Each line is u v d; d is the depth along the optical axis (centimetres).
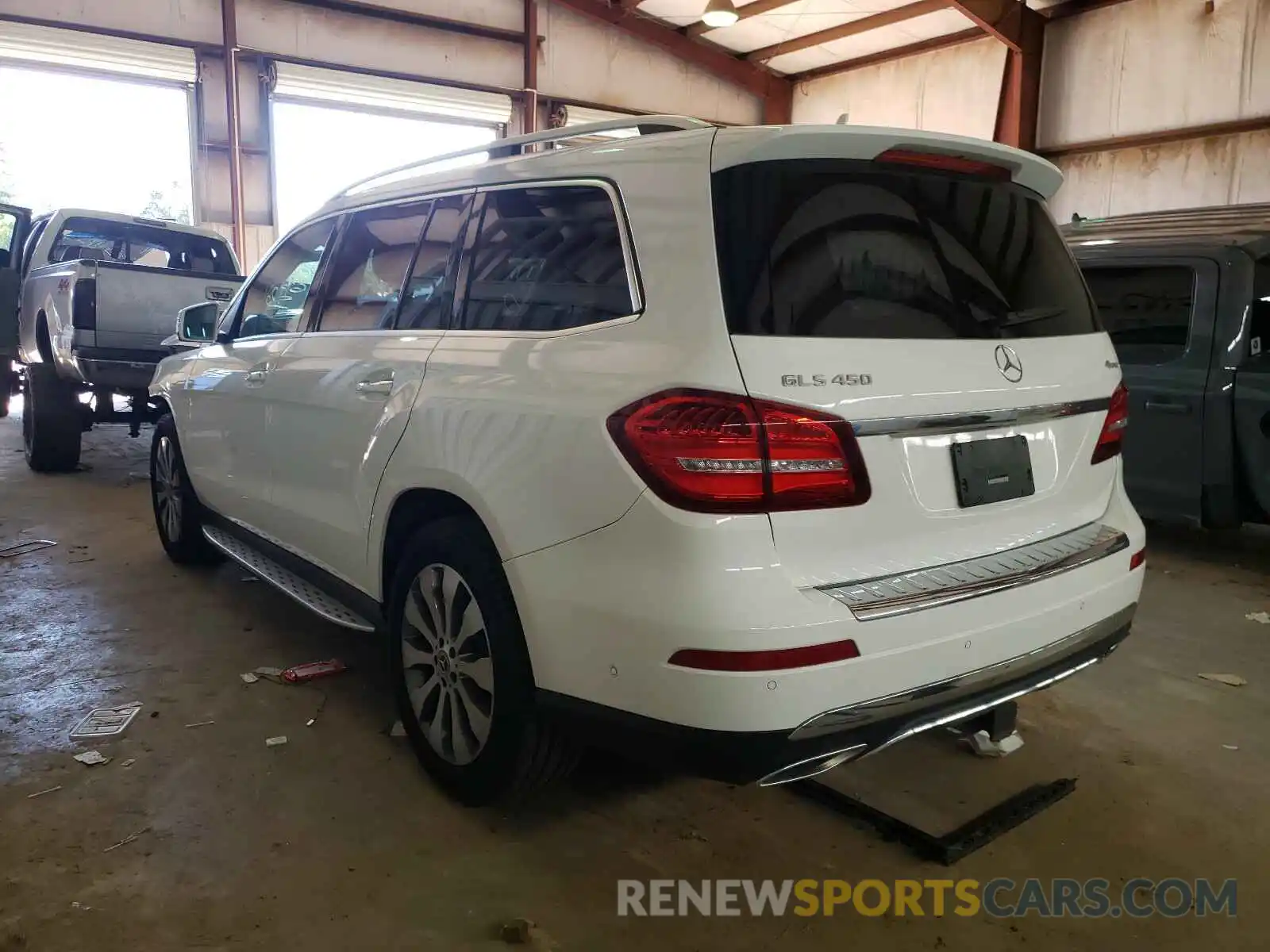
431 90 1347
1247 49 1034
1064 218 1231
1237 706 328
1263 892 225
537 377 217
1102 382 246
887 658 189
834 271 201
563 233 232
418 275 283
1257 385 456
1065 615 223
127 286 655
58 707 312
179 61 1180
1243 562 513
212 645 370
